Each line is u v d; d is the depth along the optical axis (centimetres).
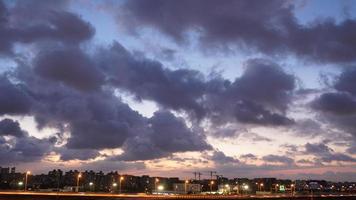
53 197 14938
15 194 14325
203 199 17475
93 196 15700
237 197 18738
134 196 16388
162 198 16225
